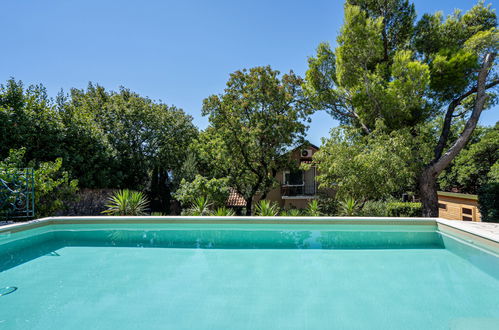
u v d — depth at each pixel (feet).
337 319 10.21
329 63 43.19
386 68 39.14
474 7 38.04
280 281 13.91
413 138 33.55
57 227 22.82
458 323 9.95
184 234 22.67
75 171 38.65
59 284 13.35
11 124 31.94
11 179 22.74
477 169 47.98
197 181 44.29
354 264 16.34
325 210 43.19
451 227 20.24
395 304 11.48
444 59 33.91
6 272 14.83
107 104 58.49
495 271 15.26
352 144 37.47
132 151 56.54
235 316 10.43
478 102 34.60
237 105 52.95
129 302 11.50
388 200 50.80
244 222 23.39
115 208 31.04
